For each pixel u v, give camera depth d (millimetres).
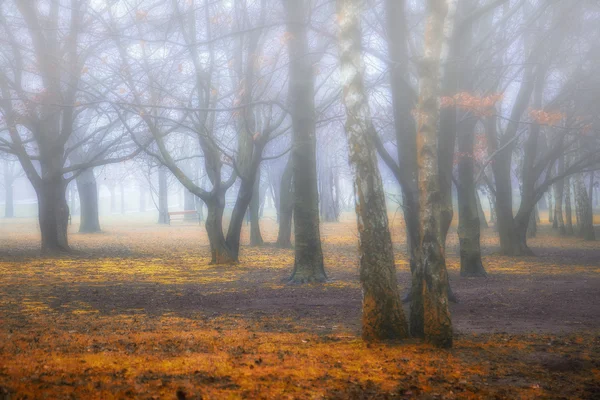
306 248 21172
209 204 27469
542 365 9055
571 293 18281
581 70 30172
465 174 24000
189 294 17891
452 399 7215
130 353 9328
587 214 43562
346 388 7484
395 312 10711
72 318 13336
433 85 10633
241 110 24750
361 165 10625
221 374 7969
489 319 13859
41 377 7469
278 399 6898
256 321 13250
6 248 36000
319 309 15188
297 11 21047
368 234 10648
